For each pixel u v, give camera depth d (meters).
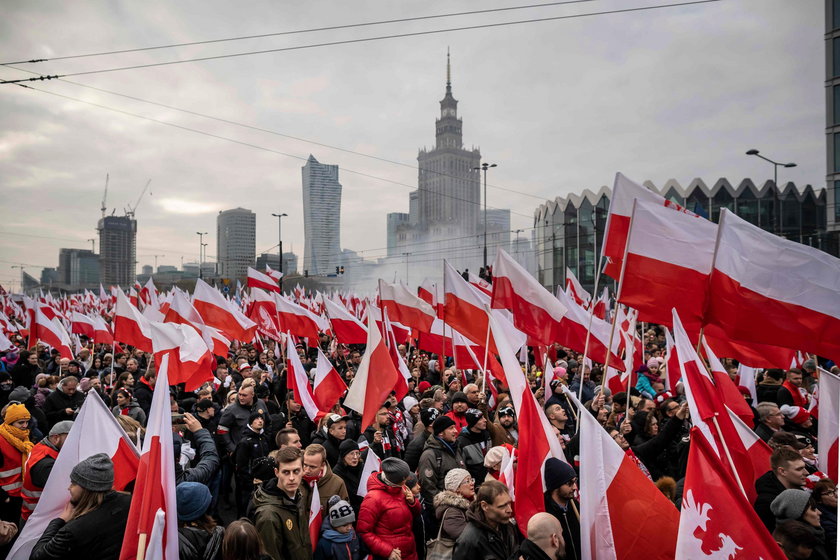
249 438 8.81
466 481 5.97
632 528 4.77
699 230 7.39
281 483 5.28
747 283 6.83
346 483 7.16
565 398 10.45
